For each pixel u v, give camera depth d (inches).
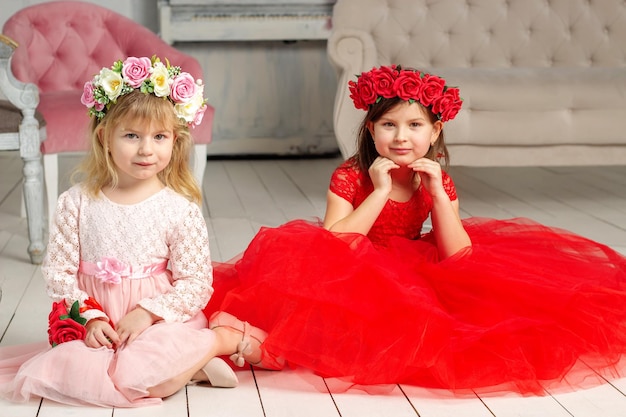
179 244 75.9
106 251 74.4
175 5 200.2
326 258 77.5
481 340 76.5
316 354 75.1
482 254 85.7
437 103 84.6
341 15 178.2
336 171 90.7
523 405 72.0
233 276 89.9
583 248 94.9
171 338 71.8
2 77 114.3
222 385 74.7
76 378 70.1
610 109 156.1
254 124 215.5
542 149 157.9
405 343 73.9
